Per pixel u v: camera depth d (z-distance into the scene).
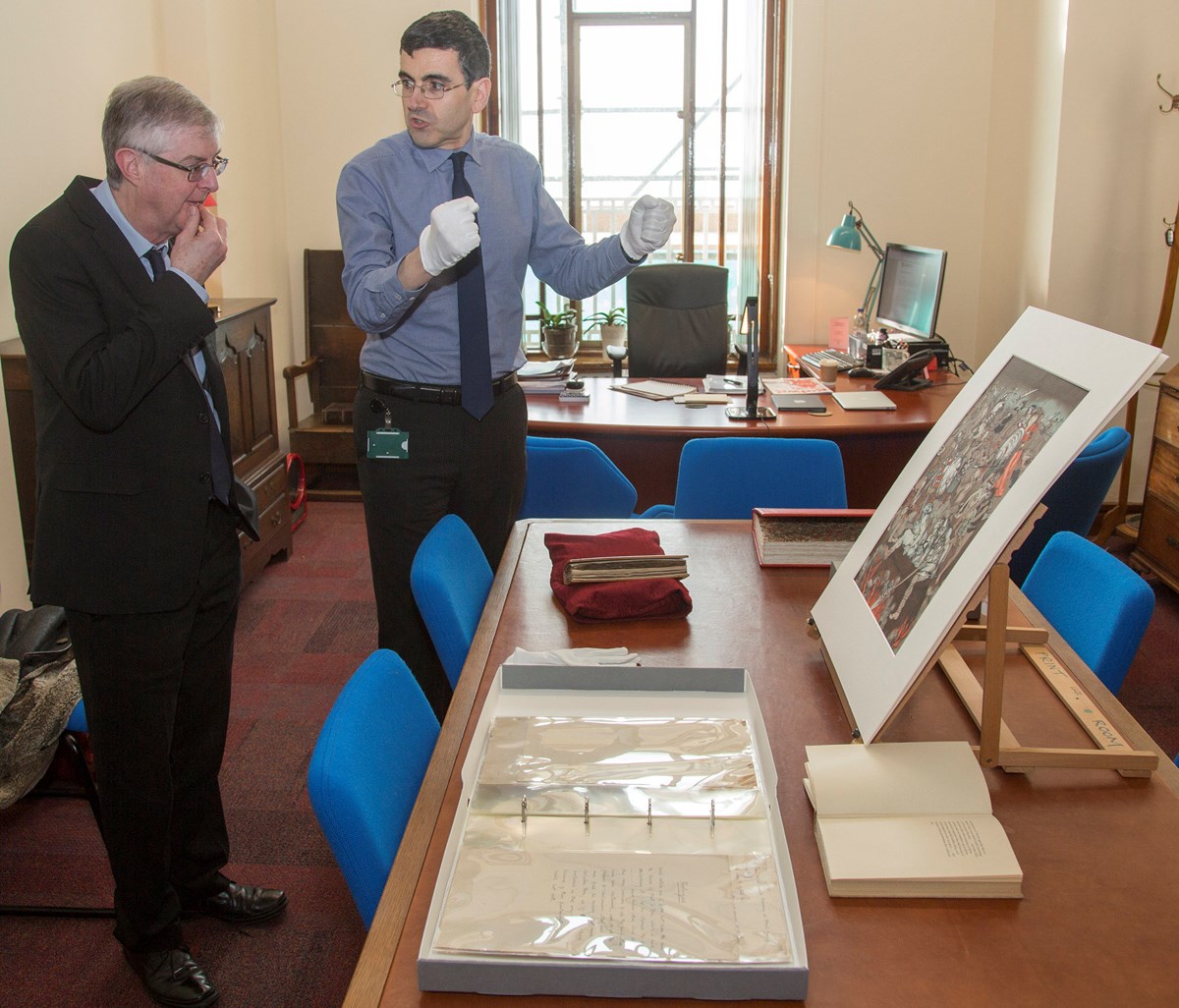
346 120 5.12
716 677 1.37
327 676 3.34
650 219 2.31
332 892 2.29
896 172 5.20
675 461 3.88
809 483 2.68
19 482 3.22
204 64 4.23
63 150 3.49
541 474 3.00
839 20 5.04
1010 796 1.25
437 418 2.41
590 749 1.25
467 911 0.98
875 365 4.46
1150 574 4.09
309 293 5.27
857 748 1.23
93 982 2.04
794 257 5.30
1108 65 4.29
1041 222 4.56
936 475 1.46
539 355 5.77
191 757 1.98
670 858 1.05
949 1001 0.95
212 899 2.15
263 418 4.15
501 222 2.39
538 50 5.33
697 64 5.37
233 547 1.93
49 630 2.31
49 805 2.64
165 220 1.65
